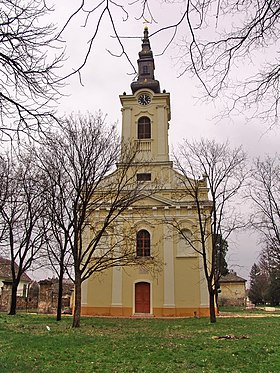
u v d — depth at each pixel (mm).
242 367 10531
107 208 33531
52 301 34156
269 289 69125
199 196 34625
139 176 35719
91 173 22703
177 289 32438
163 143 36969
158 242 33500
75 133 24125
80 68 3814
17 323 22375
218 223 27328
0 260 49469
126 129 38000
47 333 17875
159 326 22422
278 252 31859
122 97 38844
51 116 5031
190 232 33656
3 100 4766
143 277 33094
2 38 4367
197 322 25078
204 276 32438
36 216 31156
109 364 11086
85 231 33438
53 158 23438
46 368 10430
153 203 34594
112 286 32938
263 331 19000
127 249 28516
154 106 38438
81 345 14156
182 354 12461
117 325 22953
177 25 3609
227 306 60219
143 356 12180
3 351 12812
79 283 22141
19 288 63000
